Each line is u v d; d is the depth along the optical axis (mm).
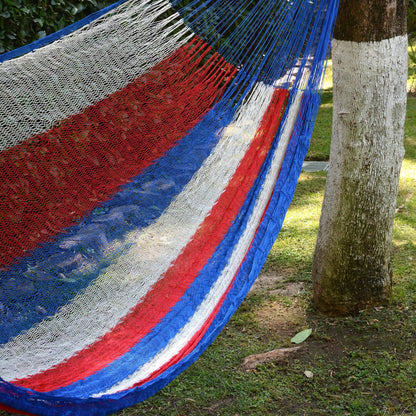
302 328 3162
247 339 3119
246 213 2400
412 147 6047
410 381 2670
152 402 2666
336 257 3148
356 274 3145
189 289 2295
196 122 2422
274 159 2410
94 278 2234
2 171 1976
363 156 2924
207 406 2625
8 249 2053
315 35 2314
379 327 3066
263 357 2936
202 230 2447
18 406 1520
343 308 3193
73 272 2191
